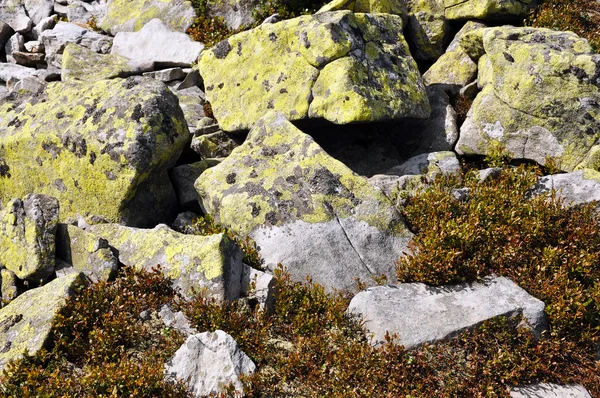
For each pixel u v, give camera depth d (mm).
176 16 14898
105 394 6723
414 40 13789
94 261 8562
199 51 14211
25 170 10188
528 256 8602
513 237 8586
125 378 6836
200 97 13242
